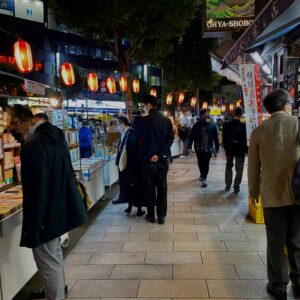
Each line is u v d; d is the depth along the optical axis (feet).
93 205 19.72
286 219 9.00
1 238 8.59
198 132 25.21
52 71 96.63
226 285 10.19
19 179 13.07
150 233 15.16
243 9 19.93
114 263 12.00
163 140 16.31
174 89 69.62
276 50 21.06
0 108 11.78
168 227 15.97
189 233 15.01
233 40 22.08
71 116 20.42
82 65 123.95
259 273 10.92
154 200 16.94
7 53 67.67
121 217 17.89
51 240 8.45
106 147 25.27
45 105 15.65
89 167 17.38
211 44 61.36
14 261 9.29
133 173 17.60
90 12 29.14
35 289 10.44
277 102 9.10
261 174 9.25
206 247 13.28
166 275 10.96
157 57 37.45
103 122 27.89
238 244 13.52
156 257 12.42
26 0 80.07
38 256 8.59
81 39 121.60
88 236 14.96
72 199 8.75
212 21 20.24
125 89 33.14
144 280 10.67
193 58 62.75
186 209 19.13
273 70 22.67
